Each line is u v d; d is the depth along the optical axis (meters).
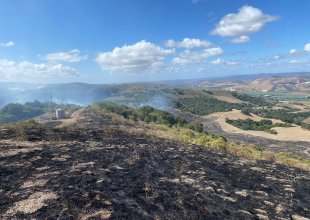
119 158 13.00
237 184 13.02
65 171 10.13
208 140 28.86
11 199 7.74
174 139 23.50
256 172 16.06
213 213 9.48
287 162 23.70
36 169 9.95
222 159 17.80
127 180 10.47
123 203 8.62
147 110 70.75
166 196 9.81
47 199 7.91
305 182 16.25
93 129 18.86
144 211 8.51
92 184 9.45
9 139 13.16
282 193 13.15
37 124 18.16
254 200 11.42
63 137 15.13
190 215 8.98
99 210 7.92
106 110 57.88
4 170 9.45
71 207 7.74
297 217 10.63
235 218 9.52
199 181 12.02
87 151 13.09
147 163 13.09
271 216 10.28
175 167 13.35
